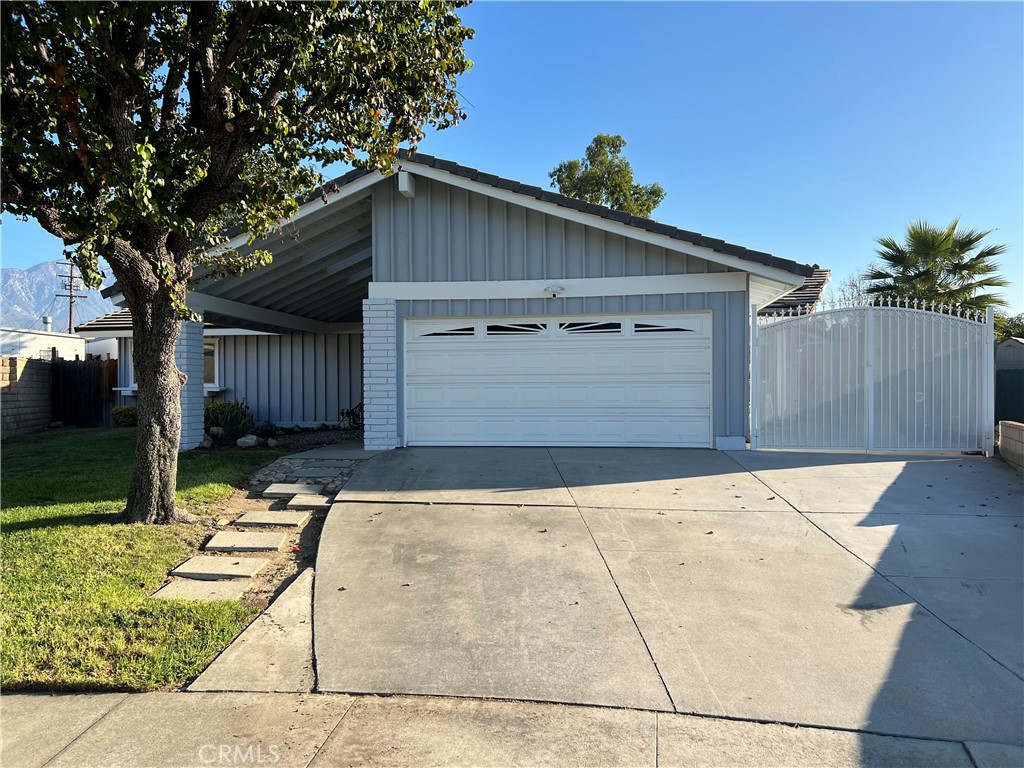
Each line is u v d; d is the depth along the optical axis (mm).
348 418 16781
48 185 5297
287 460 9117
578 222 9516
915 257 15719
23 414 15148
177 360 10703
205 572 5062
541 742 2992
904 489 7293
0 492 7277
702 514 6418
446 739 3010
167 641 3914
